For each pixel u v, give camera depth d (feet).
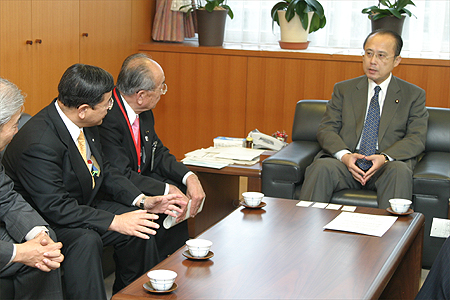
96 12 14.65
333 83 15.14
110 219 7.03
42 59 12.84
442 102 14.34
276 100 15.74
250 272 5.56
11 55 11.87
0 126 5.88
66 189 7.26
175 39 17.15
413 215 7.61
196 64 16.20
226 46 16.60
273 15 15.88
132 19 16.42
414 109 10.52
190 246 5.88
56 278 6.35
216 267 5.68
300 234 6.73
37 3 12.47
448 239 6.47
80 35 14.10
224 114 16.29
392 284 7.92
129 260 7.67
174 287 5.13
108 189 8.10
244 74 15.87
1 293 5.93
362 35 16.19
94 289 6.59
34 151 6.84
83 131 7.72
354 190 9.78
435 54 15.57
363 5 15.98
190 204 8.47
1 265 5.71
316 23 15.60
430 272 6.50
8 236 6.49
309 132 11.70
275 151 11.49
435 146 10.73
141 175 8.70
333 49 16.39
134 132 8.89
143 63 8.44
